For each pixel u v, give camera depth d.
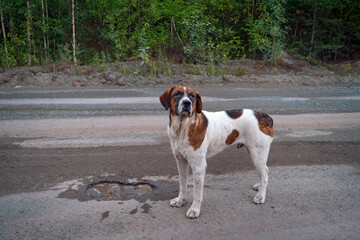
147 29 14.21
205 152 3.69
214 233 3.35
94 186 4.40
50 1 14.95
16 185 4.34
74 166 5.00
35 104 8.52
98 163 5.13
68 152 5.54
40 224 3.46
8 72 11.46
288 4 16.27
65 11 15.59
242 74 12.73
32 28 13.54
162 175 4.78
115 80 11.19
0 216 3.60
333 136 6.58
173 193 4.25
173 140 3.68
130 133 6.58
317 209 3.85
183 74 12.21
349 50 17.09
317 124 7.34
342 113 8.24
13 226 3.42
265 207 3.90
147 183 4.53
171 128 3.63
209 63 13.20
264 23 14.49
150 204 3.95
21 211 3.72
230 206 3.92
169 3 14.49
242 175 4.86
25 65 13.77
